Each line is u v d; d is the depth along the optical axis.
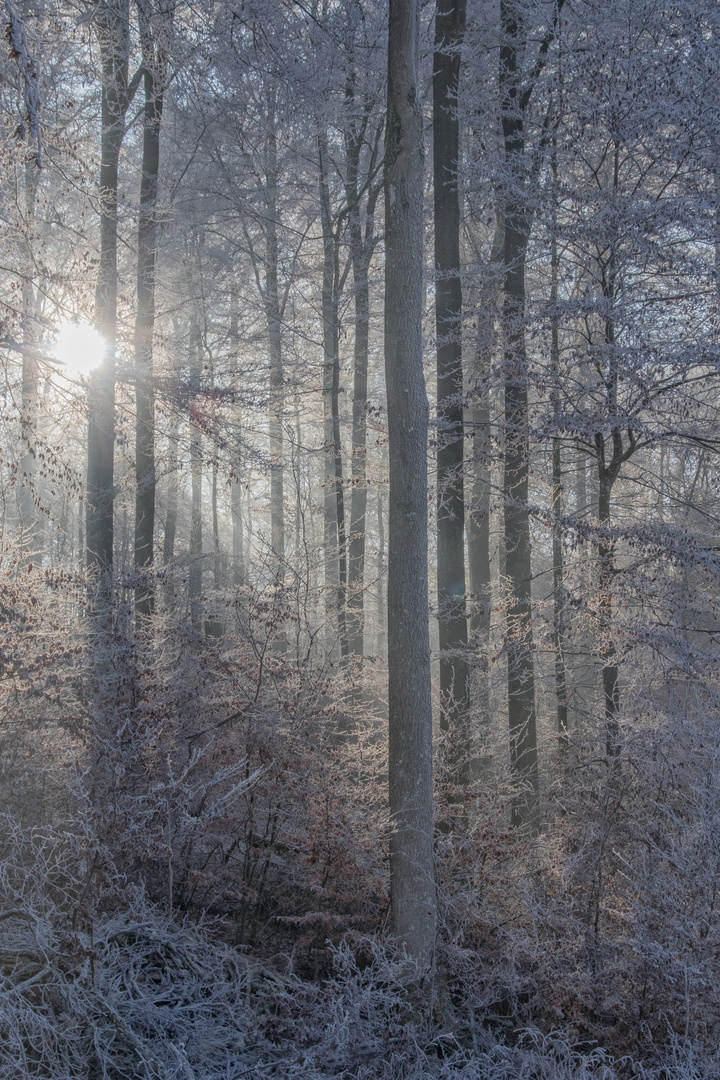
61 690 6.68
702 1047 5.19
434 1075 5.01
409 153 6.80
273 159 14.62
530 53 10.24
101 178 10.38
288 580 8.12
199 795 6.33
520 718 9.15
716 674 7.82
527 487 9.80
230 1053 4.96
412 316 6.80
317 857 6.72
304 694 7.71
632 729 7.39
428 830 6.42
